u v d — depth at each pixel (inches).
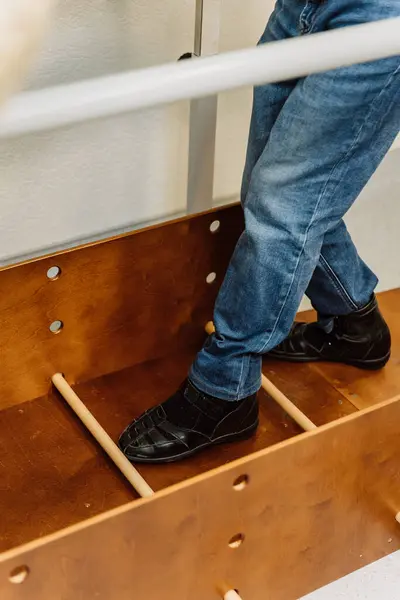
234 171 57.4
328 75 33.2
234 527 35.5
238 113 54.1
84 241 52.7
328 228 38.7
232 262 40.9
